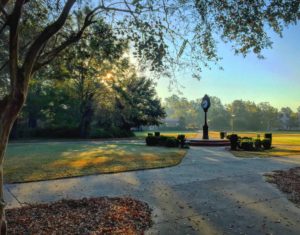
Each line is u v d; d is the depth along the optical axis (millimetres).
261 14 4008
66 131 29594
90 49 5234
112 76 22656
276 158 12531
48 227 4094
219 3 4051
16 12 3023
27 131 29266
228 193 6289
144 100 34625
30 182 7332
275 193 6301
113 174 8492
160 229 4207
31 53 3154
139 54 4410
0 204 3018
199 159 12023
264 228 4270
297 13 3859
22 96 3076
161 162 10828
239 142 16875
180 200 5727
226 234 4039
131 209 5023
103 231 3980
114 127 31781
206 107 21516
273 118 83625
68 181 7488
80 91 25219
